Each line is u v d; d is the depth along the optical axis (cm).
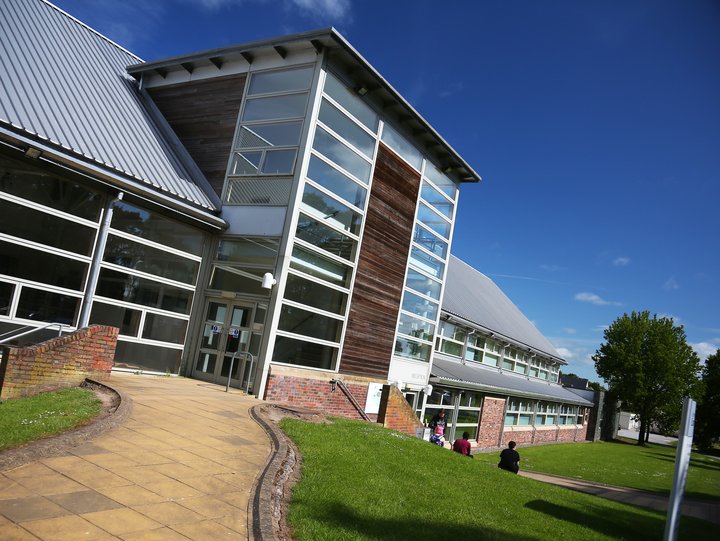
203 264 1430
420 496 720
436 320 1986
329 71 1398
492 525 677
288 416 1088
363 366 1608
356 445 927
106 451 629
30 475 520
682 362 4731
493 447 2625
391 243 1698
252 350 1309
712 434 4969
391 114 1670
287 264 1314
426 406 2042
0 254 1034
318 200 1399
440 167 1956
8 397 842
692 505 1694
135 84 1648
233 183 1447
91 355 1007
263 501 561
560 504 927
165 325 1348
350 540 505
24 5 1446
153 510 492
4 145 1004
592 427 4391
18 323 1060
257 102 1460
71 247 1142
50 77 1274
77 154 1095
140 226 1281
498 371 3073
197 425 841
